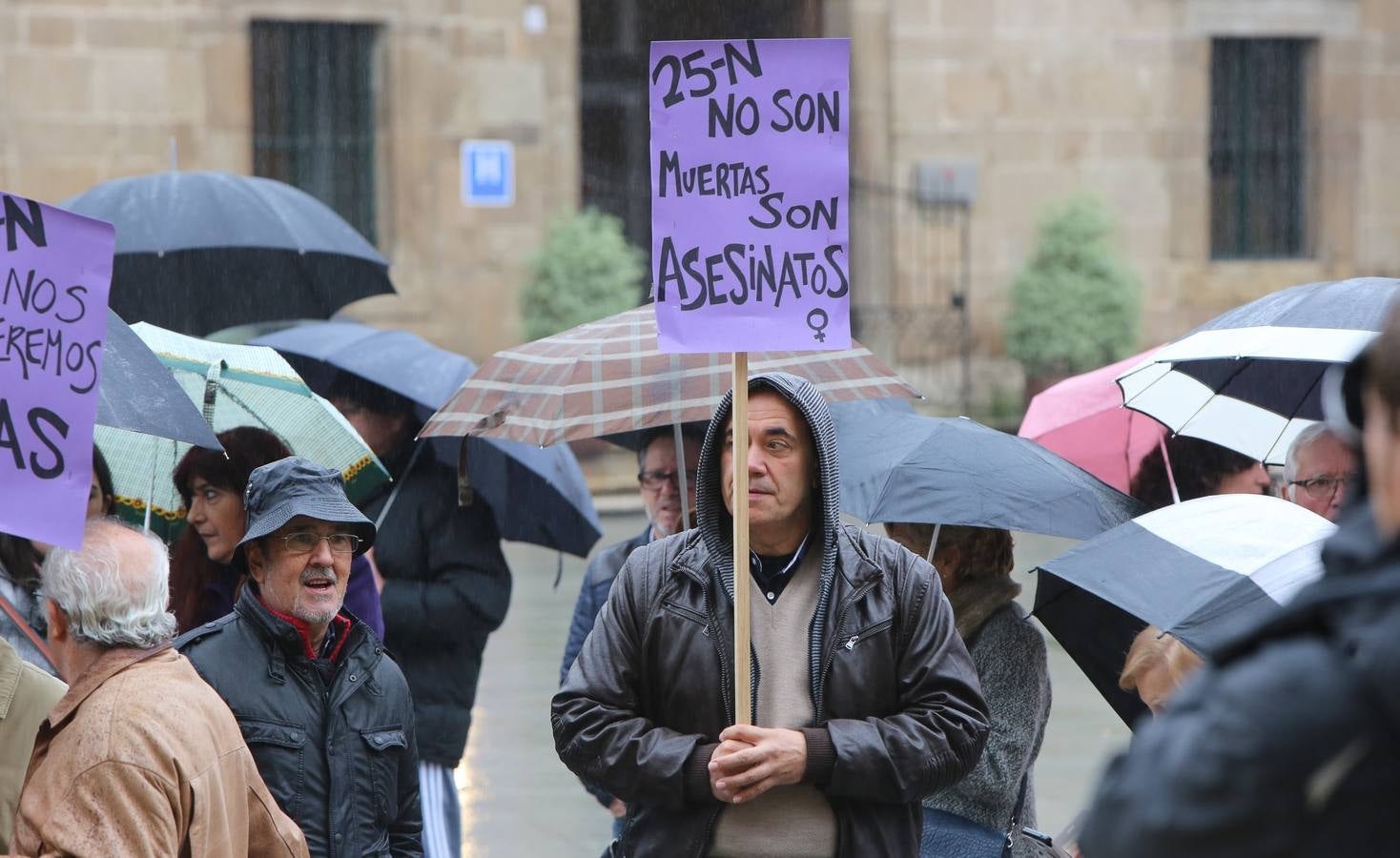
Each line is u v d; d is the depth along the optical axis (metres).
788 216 8.68
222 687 9.05
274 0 46.16
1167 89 54.44
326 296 17.39
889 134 53.00
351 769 9.23
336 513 9.09
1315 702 3.90
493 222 49.03
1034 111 53.66
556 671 25.11
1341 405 4.36
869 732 8.27
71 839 7.30
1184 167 54.78
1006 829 10.02
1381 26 56.16
